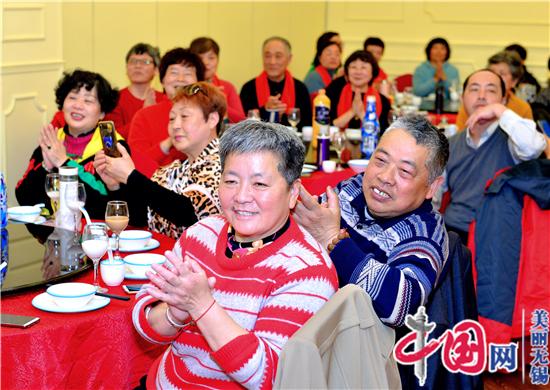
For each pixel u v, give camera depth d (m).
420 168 2.03
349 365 1.54
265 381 1.56
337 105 5.76
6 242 2.47
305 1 8.66
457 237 2.07
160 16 6.42
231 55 7.49
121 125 5.01
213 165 2.69
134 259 2.27
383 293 1.79
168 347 1.98
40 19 4.77
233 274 1.71
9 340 1.75
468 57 8.60
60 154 3.19
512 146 3.49
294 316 1.61
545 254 3.06
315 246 1.74
